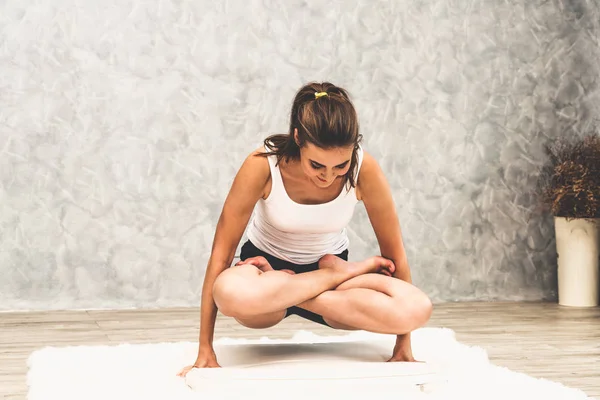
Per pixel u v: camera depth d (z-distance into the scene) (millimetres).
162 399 1800
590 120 4453
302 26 4062
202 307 2066
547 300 4355
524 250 4371
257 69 4012
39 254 3787
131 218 3887
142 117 3883
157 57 3891
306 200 2084
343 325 2086
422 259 4246
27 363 2426
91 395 1881
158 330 3238
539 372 2363
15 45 3734
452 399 1830
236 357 2154
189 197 3951
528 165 4371
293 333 3193
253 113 4012
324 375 1864
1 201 3742
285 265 2234
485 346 2844
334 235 2271
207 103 3957
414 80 4211
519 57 4348
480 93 4301
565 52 4410
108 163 3852
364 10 4145
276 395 1813
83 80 3809
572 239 4082
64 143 3799
